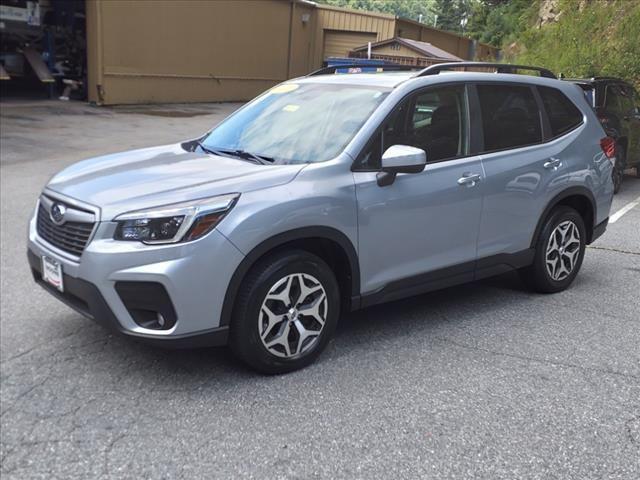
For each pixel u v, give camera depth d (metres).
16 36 19.25
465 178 4.38
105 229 3.34
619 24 16.45
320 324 3.85
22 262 5.85
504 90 4.84
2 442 3.05
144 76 20.16
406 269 4.20
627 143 10.41
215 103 23.02
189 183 3.56
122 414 3.30
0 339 4.18
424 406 3.45
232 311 3.50
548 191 4.99
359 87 4.45
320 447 3.05
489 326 4.60
